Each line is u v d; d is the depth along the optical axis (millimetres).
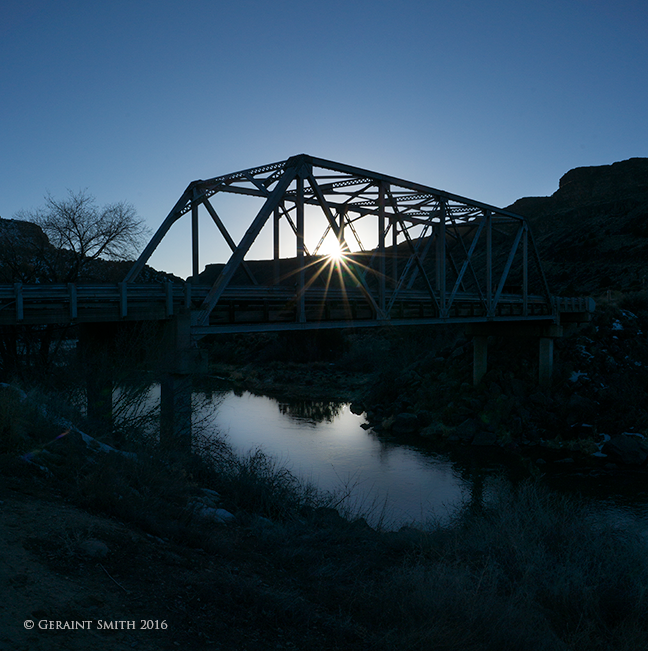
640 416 28969
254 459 11180
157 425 13086
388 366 43125
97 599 4004
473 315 28062
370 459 25562
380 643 4637
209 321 15227
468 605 5520
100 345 15109
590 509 19125
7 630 3318
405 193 23328
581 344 36125
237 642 4055
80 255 20938
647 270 64875
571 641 5773
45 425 7703
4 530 4641
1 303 11188
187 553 5594
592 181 164875
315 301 18703
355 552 7836
